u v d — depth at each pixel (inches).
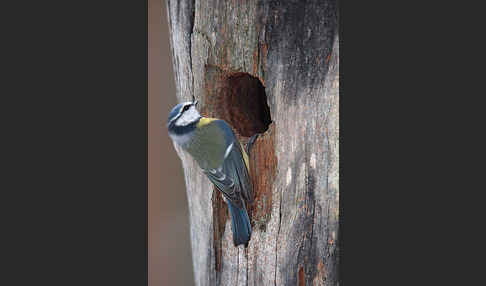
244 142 195.2
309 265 203.8
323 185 201.3
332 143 200.7
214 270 209.6
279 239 196.9
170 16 209.0
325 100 196.1
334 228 207.2
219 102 200.7
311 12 185.6
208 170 187.2
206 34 193.3
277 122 188.7
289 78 187.3
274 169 191.6
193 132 185.2
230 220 200.5
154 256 256.2
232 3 184.9
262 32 182.2
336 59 195.2
